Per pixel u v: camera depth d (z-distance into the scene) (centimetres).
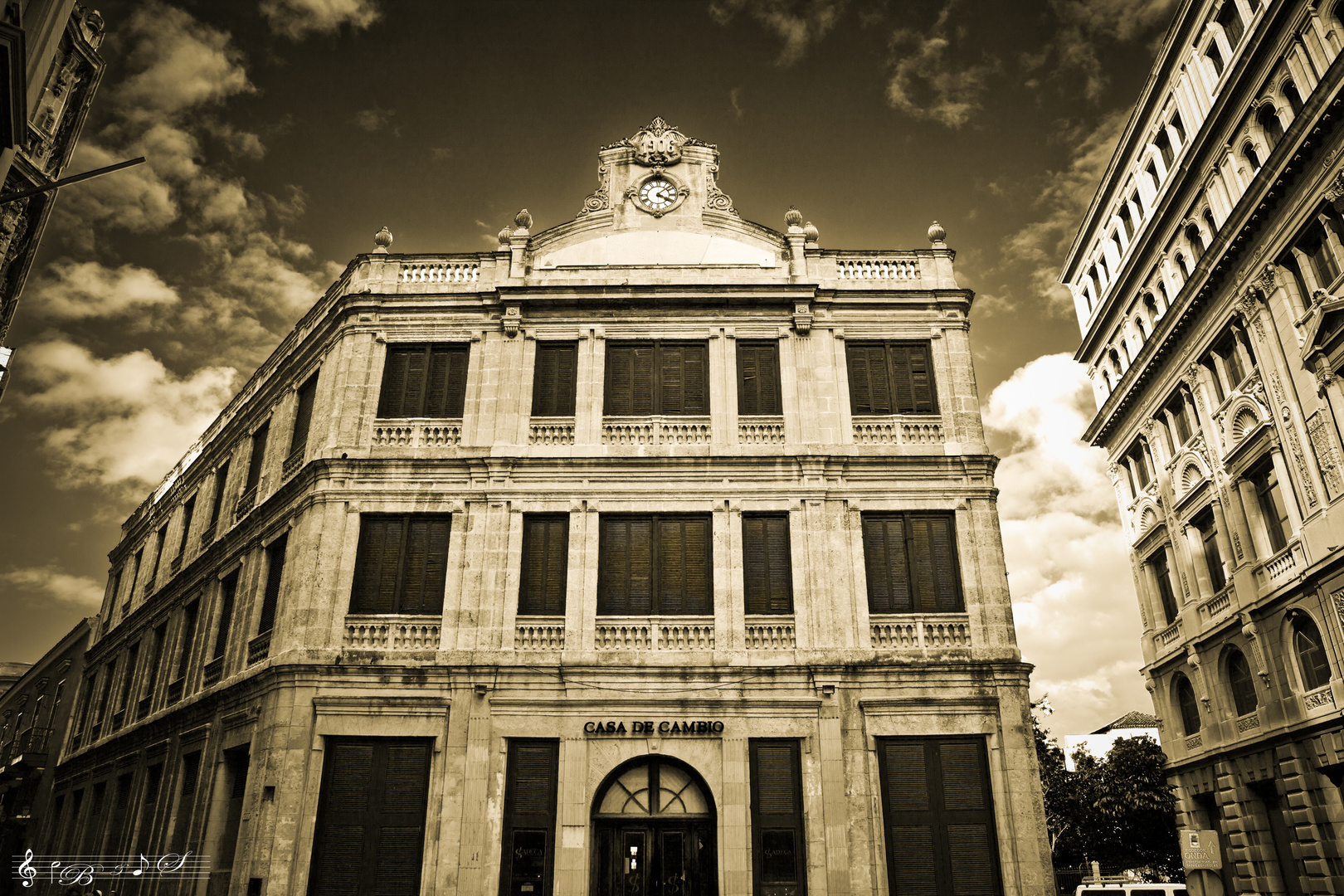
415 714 1798
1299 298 2253
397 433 2055
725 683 1816
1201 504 2820
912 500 1973
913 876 1697
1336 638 2130
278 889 1653
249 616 2116
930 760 1780
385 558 1944
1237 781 2677
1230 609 2678
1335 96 1966
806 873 1689
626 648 1852
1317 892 2245
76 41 1712
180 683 2420
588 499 1966
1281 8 2244
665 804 1770
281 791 1722
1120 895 3139
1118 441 3538
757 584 1912
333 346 2186
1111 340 3603
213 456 2802
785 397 2066
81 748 3102
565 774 1755
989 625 1867
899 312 2164
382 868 1700
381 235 2281
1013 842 1702
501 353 2119
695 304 2159
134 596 3231
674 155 2355
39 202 1650
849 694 1812
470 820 1712
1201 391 2800
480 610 1877
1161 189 3116
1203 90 2798
